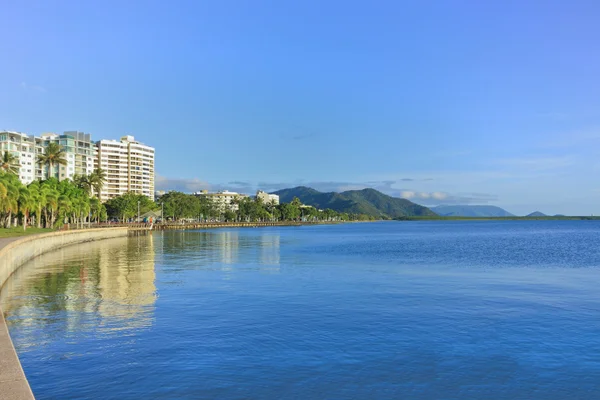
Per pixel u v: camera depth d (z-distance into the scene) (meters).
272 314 29.41
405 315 29.27
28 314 29.28
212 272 52.03
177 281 44.34
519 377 18.86
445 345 22.91
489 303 33.31
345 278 47.06
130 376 18.70
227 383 18.06
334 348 22.33
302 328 25.91
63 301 33.66
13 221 136.25
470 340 23.77
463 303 33.25
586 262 66.06
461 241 129.00
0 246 49.38
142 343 22.97
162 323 26.94
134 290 38.75
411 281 44.94
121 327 26.03
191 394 17.11
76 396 16.89
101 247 97.25
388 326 26.45
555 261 67.69
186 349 22.05
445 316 28.98
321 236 164.00
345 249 93.94
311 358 20.91
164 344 22.81
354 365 20.06
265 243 115.31
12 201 95.44
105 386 17.73
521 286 41.81
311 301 33.81
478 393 17.38
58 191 134.38
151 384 17.92
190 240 130.00
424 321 27.67
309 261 66.31
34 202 110.44
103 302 33.25
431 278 47.31
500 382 18.34
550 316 29.11
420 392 17.42
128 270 53.75
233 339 23.70
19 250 55.84
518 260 69.38
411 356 21.27
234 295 36.34
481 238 147.75
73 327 25.98
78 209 144.50
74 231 106.06
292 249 92.75
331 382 18.25
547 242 121.88
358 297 35.59
